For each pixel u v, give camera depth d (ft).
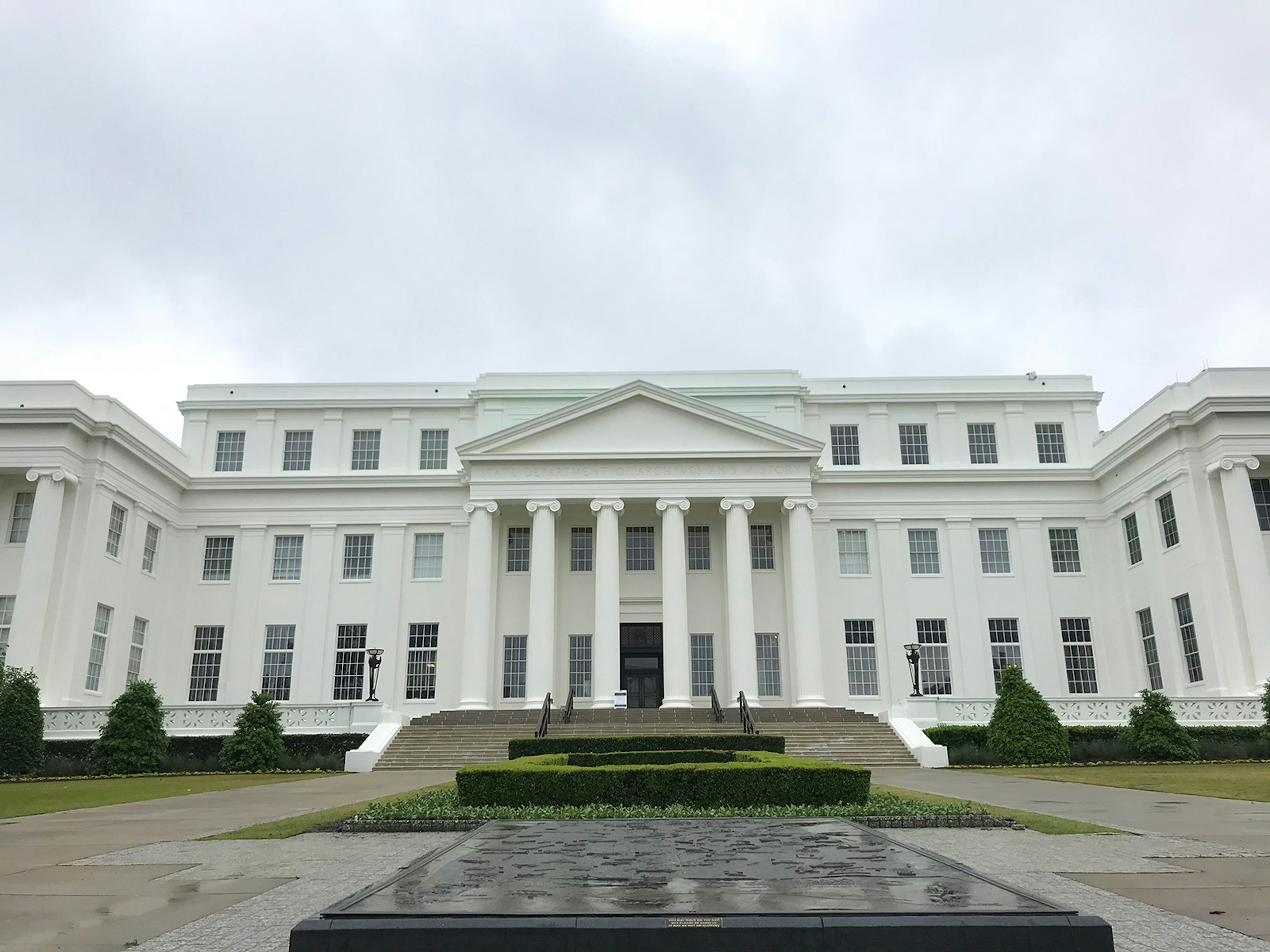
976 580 143.74
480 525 134.72
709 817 43.80
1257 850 39.04
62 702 113.29
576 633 140.77
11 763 97.66
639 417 138.21
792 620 135.03
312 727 113.29
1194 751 101.19
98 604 121.49
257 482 146.61
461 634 141.69
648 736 85.92
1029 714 102.01
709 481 135.44
